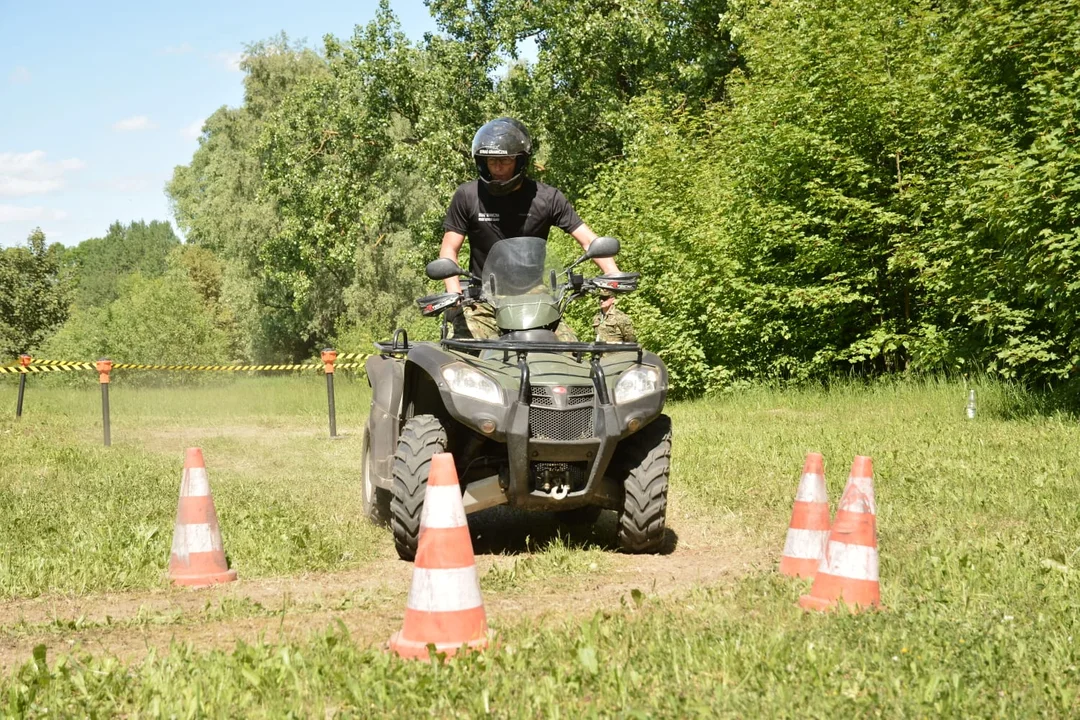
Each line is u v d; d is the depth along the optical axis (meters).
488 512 8.48
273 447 13.97
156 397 24.67
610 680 3.72
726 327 19.34
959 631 4.27
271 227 44.94
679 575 6.02
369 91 33.38
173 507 8.39
